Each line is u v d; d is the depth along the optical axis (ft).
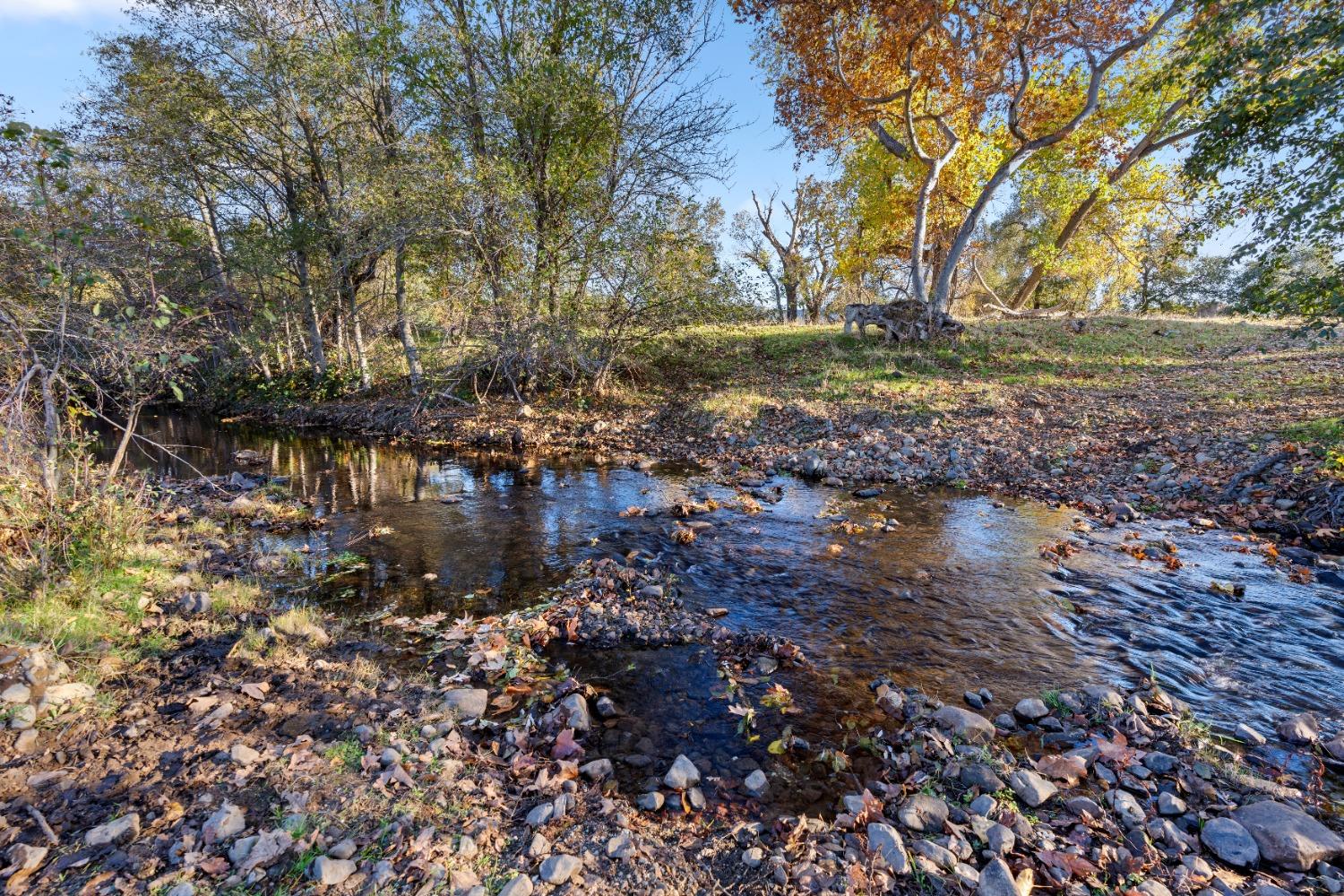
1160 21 50.67
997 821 10.14
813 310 127.24
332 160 62.80
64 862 8.58
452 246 52.65
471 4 52.39
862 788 11.20
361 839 9.34
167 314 21.66
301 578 21.29
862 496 30.60
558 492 32.55
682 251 49.70
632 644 16.79
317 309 67.97
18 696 11.87
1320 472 25.05
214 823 9.29
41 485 19.16
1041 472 32.42
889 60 60.49
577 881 8.79
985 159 71.56
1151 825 10.07
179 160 60.08
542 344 52.49
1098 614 18.01
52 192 18.89
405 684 14.42
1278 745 12.28
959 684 14.70
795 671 15.34
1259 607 18.16
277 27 57.47
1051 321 66.59
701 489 32.71
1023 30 52.70
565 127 50.03
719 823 10.31
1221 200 25.81
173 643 15.49
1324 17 21.52
